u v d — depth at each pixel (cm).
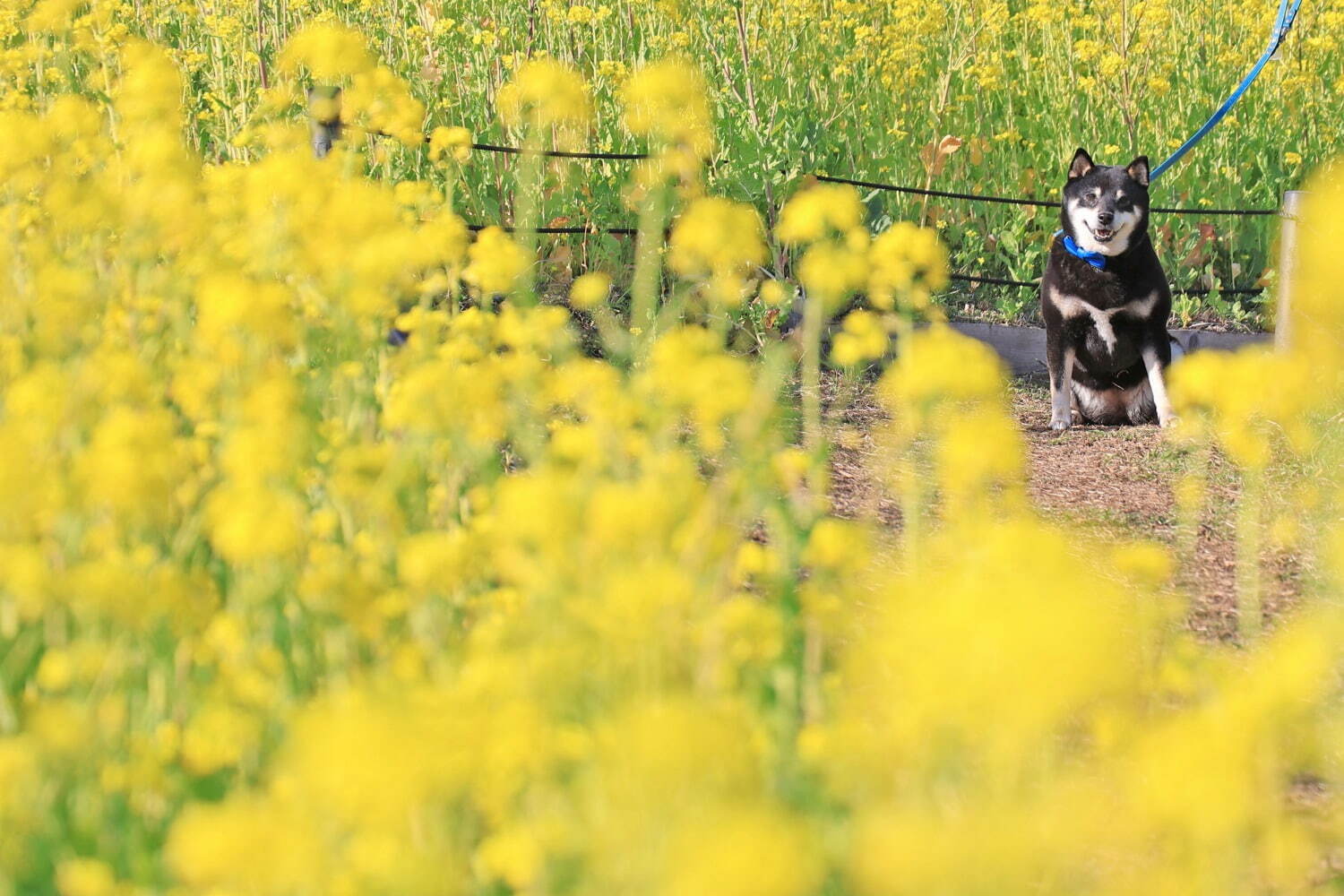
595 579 330
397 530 406
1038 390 1268
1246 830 286
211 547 448
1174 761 262
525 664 309
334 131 863
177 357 488
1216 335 1339
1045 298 1191
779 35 1558
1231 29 1777
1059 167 1495
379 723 239
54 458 387
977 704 237
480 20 1531
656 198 548
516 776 286
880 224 1334
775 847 206
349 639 370
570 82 546
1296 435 688
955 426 374
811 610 376
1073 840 252
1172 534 777
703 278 699
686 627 345
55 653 356
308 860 248
